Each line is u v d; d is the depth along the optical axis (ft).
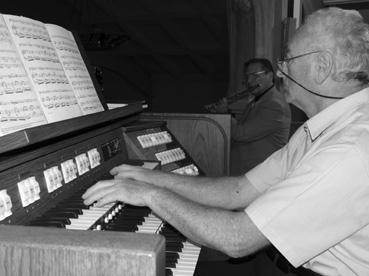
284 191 3.43
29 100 4.03
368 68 3.82
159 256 2.14
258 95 9.61
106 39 14.53
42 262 2.16
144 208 4.68
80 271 2.13
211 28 21.30
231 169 9.80
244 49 14.60
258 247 3.52
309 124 4.01
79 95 5.15
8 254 2.18
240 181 5.23
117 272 2.11
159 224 4.37
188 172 6.52
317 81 3.95
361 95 3.86
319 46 3.87
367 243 3.61
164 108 29.09
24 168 3.63
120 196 3.79
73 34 5.71
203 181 5.24
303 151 4.63
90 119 4.57
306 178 3.39
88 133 4.99
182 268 3.71
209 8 19.66
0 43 3.94
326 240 3.42
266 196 3.49
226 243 3.49
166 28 22.04
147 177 5.06
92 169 4.90
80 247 2.12
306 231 3.40
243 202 5.16
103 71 26.22
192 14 20.26
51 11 20.49
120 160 5.78
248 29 14.37
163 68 27.45
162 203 3.69
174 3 19.86
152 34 23.12
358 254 3.64
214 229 3.50
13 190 3.43
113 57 25.59
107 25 22.41
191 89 28.32
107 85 26.84
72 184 4.40
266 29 13.79
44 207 3.84
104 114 5.02
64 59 5.15
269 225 3.41
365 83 3.93
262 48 13.89
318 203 3.36
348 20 3.84
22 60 4.21
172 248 4.06
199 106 28.40
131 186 3.85
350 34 3.79
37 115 4.06
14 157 3.51
